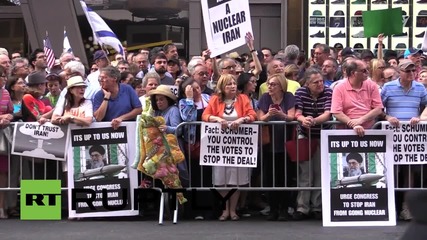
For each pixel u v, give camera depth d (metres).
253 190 8.12
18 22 17.52
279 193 8.19
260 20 16.95
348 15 15.88
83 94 8.12
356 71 7.84
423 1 15.72
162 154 7.80
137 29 16.75
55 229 7.71
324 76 9.28
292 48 10.38
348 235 7.41
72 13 16.20
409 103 8.12
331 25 15.95
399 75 8.27
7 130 8.14
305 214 8.35
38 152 8.09
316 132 8.05
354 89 7.91
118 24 16.73
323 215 7.83
